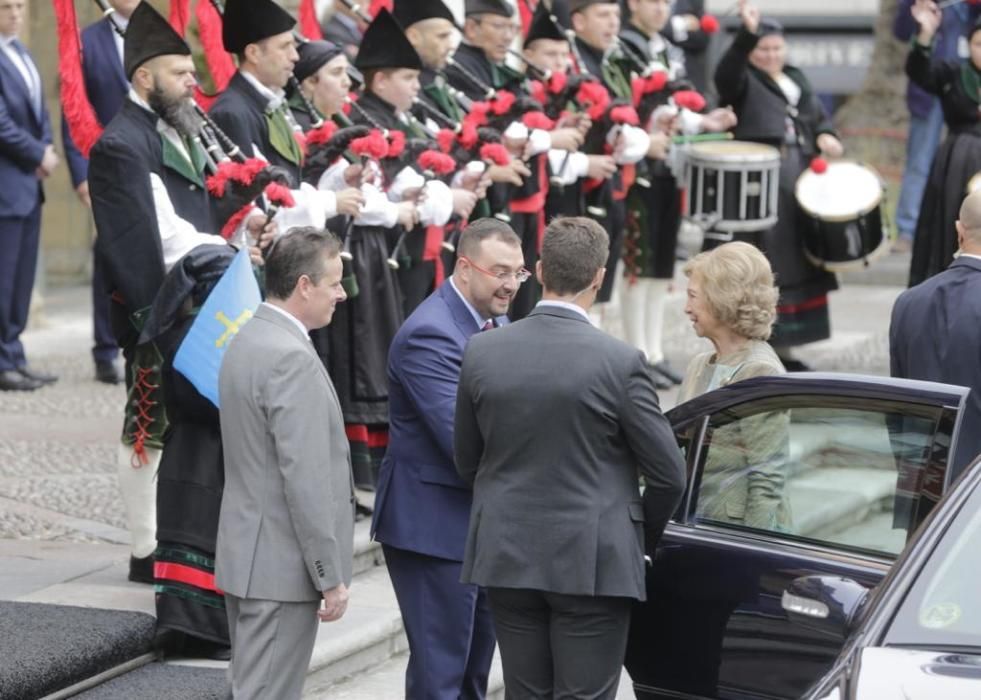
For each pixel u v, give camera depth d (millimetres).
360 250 24750
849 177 35719
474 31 30516
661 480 15664
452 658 18141
